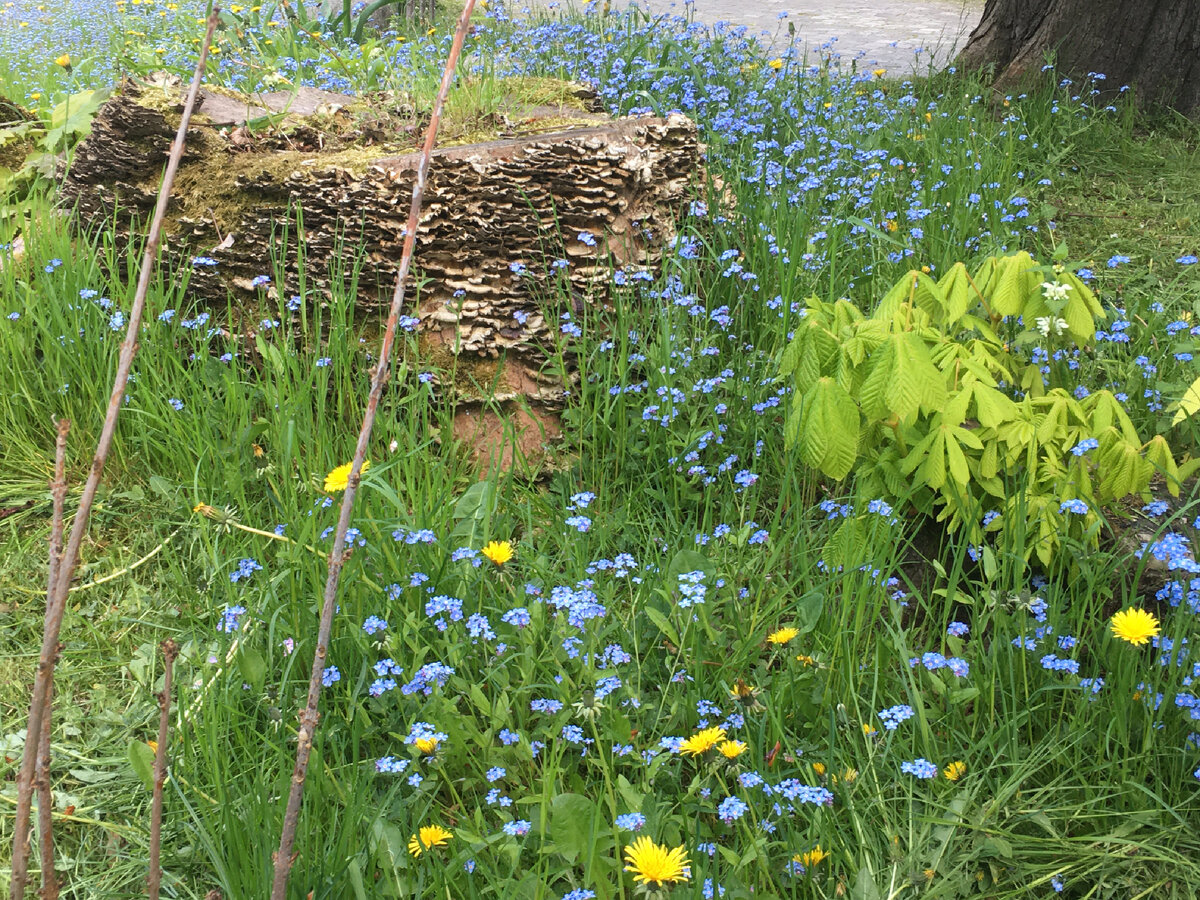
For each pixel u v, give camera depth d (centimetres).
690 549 282
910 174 550
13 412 346
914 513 301
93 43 903
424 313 352
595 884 191
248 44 623
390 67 527
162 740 145
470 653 252
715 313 361
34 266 376
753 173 493
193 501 313
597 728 230
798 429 279
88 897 213
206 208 366
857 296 437
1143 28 668
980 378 273
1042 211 528
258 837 199
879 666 252
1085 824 224
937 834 218
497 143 360
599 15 841
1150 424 341
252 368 363
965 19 1141
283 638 263
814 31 1073
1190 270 489
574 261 361
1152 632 222
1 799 235
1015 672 249
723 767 221
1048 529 262
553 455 348
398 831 207
